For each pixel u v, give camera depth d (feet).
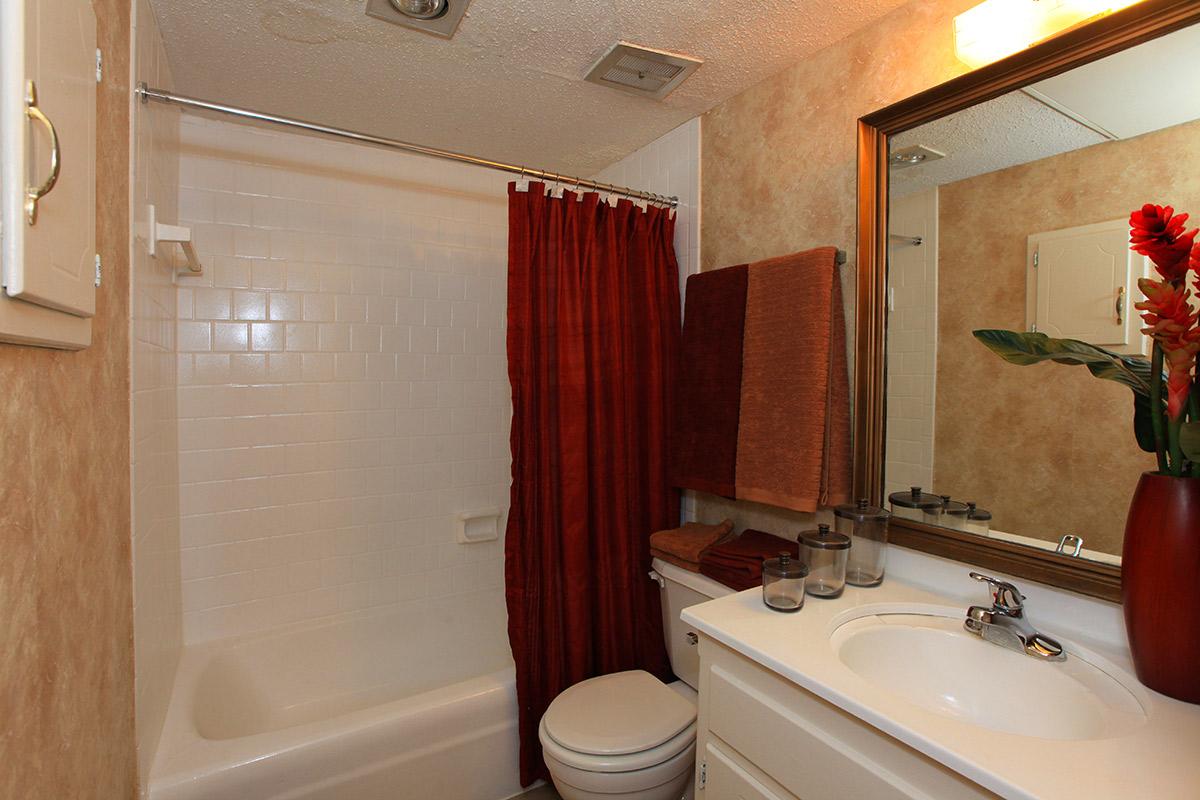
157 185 5.08
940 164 4.42
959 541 4.27
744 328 5.78
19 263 1.83
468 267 8.47
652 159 7.59
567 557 6.13
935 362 4.47
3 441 1.99
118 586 3.60
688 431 6.31
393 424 8.00
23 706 2.14
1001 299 4.07
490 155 8.05
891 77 4.83
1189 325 2.94
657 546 6.21
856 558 4.58
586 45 5.32
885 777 2.80
